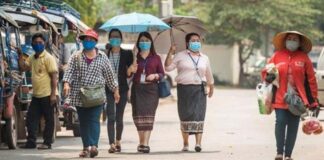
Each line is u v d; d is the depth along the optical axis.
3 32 26.94
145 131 26.05
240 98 67.81
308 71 21.69
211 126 37.88
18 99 28.20
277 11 95.69
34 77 27.30
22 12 29.45
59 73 31.22
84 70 23.86
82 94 23.70
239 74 100.75
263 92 21.72
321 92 40.84
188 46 26.45
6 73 26.33
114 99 25.75
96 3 63.59
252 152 25.83
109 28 27.75
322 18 104.38
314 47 90.06
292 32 21.58
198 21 28.38
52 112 27.44
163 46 28.70
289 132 21.84
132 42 58.28
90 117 24.12
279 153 21.70
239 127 37.22
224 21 97.19
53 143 29.84
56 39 31.45
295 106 21.39
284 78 21.61
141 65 26.16
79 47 33.78
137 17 27.50
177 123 40.66
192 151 26.41
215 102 61.28
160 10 60.22
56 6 33.44
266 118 43.31
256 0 95.94
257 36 99.38
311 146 27.72
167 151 26.45
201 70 26.25
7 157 24.41
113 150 25.84
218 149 27.02
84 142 24.31
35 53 27.36
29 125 27.47
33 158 24.11
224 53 103.50
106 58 24.14
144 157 24.33
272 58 22.00
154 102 26.16
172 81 79.12
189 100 26.17
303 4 96.06
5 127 26.86
